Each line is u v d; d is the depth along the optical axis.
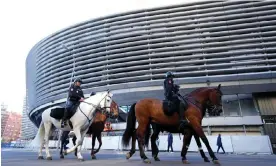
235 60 32.94
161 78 34.69
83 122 8.03
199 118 6.73
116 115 8.63
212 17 35.94
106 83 37.34
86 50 42.16
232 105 34.22
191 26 36.16
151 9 39.62
